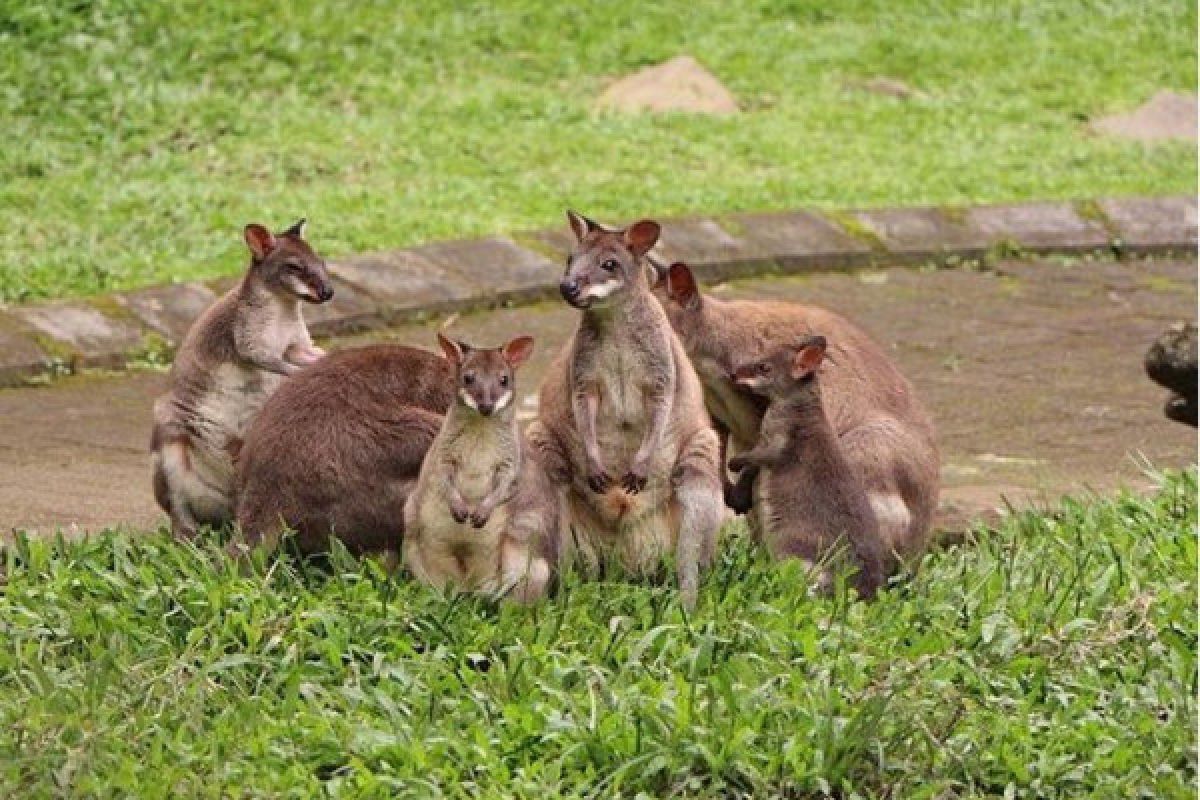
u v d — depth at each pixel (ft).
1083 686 42.09
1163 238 100.01
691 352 51.49
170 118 100.73
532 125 106.11
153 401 71.41
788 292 90.02
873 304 88.58
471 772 37.60
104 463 62.59
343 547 44.75
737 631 42.86
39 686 39.14
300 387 46.44
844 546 47.01
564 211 93.71
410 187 95.55
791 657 42.19
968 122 113.60
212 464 50.80
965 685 41.78
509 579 43.98
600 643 42.32
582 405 46.75
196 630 41.47
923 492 50.42
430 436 45.47
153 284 80.69
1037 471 63.10
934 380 76.13
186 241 86.22
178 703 38.91
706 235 92.27
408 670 40.86
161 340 77.15
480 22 117.50
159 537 48.44
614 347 46.57
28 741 37.22
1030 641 43.68
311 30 111.96
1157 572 48.57
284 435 45.70
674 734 38.09
